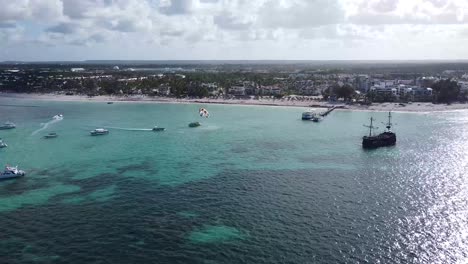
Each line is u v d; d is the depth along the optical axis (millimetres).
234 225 95125
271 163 150250
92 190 120625
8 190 121188
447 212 103000
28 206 107812
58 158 160500
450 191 118750
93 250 83562
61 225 95750
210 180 129625
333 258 80125
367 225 95125
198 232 91500
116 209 105375
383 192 117812
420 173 137125
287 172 138500
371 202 109875
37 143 189625
